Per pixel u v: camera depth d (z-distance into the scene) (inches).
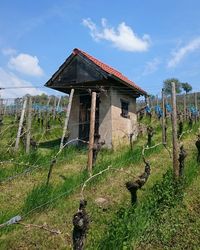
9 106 1492.4
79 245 263.1
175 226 354.9
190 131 845.8
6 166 572.1
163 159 625.9
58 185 458.0
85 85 814.5
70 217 385.7
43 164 579.5
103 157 660.7
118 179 515.2
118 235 307.9
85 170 525.3
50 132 1016.9
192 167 498.0
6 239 335.6
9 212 368.8
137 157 604.1
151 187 447.8
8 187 501.7
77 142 824.9
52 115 1285.7
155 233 341.4
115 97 813.9
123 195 446.3
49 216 387.2
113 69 951.6
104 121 794.2
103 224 363.9
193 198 422.0
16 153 645.3
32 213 386.3
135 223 328.2
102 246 302.7
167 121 1077.8
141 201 388.5
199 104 1336.1
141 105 1284.4
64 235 347.6
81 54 787.4
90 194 457.1
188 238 338.6
